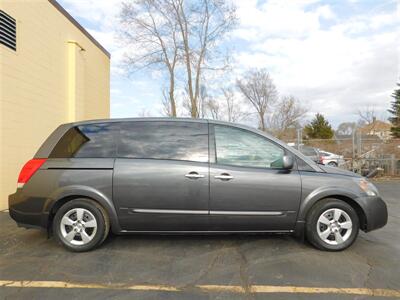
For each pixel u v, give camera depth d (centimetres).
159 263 346
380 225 390
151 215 377
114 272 323
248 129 397
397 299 270
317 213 379
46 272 324
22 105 688
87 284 297
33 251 384
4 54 626
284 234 432
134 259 357
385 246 404
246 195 376
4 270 329
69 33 926
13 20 654
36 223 383
